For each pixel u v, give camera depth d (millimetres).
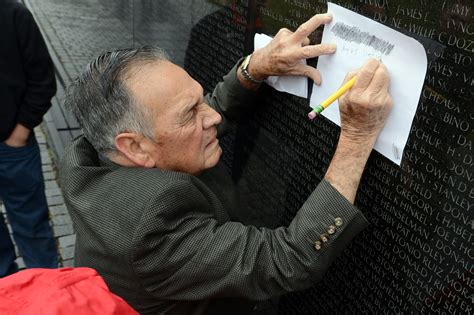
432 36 913
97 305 663
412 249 1046
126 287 1124
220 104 1498
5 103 2078
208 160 1196
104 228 1056
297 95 1300
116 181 1097
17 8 1986
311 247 1008
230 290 1044
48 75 2143
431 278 1009
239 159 1759
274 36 1366
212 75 1892
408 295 1076
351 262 1250
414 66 924
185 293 1078
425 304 1034
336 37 1107
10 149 2203
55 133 3803
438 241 978
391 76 971
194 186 1098
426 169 976
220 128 1519
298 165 1415
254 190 1685
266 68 1276
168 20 2297
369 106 950
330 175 1035
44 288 667
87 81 1112
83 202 1105
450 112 905
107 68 1085
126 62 1079
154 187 1033
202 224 1077
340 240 1013
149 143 1103
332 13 1110
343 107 1004
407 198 1036
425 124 958
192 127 1109
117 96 1061
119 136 1083
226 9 1707
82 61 3609
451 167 922
